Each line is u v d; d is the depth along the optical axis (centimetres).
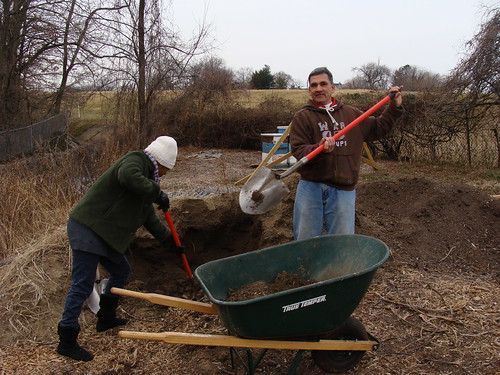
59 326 342
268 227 532
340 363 319
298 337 300
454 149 1302
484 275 473
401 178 673
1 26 1605
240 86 2098
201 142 1992
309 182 405
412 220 581
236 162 1566
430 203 598
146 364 348
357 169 404
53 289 432
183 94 1881
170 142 359
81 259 340
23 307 409
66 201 661
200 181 1177
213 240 578
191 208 565
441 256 517
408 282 453
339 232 404
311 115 400
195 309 314
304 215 408
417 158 1376
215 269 327
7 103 1662
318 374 323
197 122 1970
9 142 1252
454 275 474
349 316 301
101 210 340
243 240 579
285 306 274
